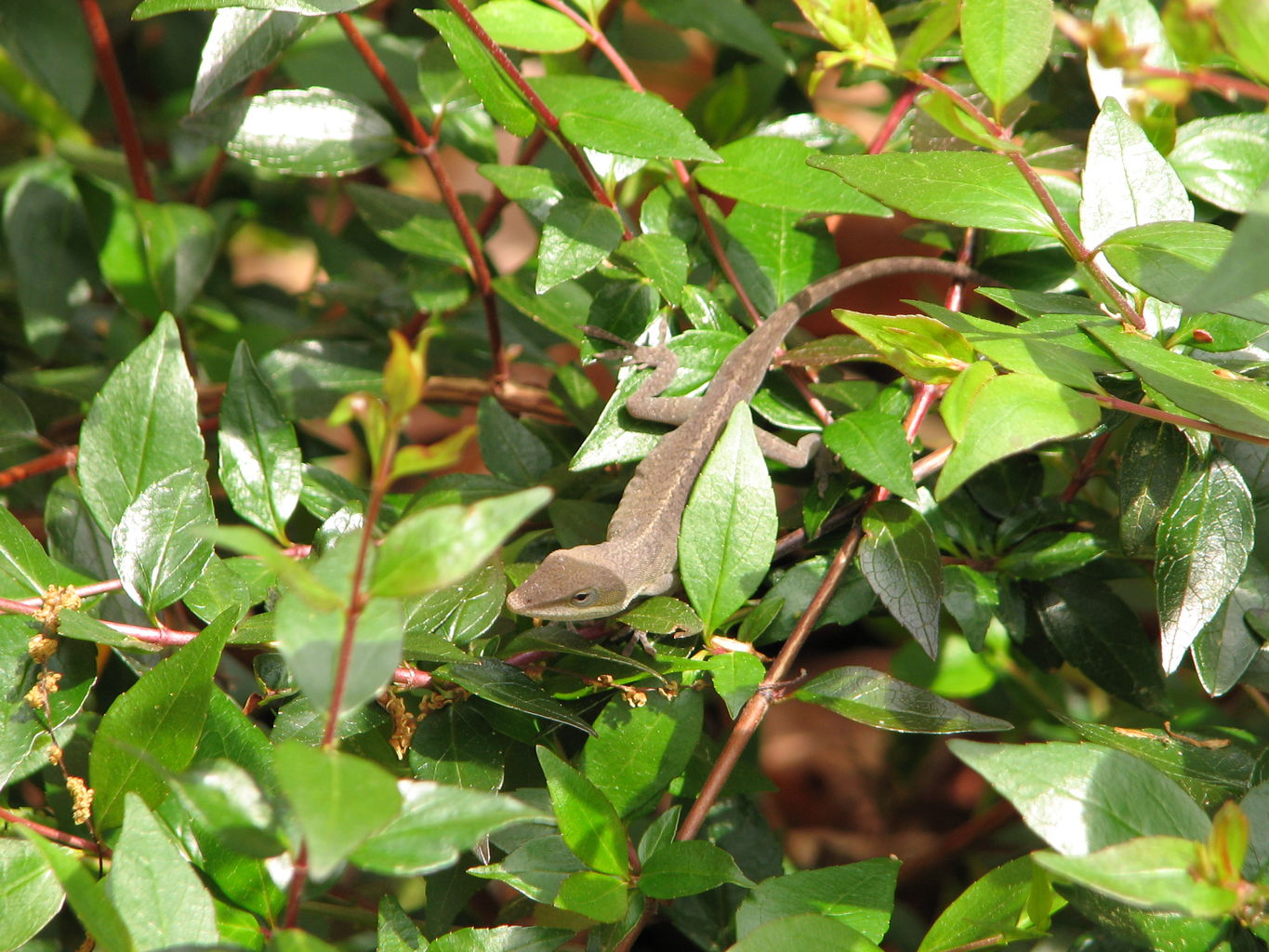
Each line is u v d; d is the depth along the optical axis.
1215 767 0.71
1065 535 0.74
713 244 0.75
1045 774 0.68
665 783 0.71
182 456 0.72
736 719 0.71
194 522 0.71
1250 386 0.69
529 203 0.74
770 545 0.71
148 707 0.69
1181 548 0.71
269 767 0.70
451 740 0.71
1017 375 0.68
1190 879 0.66
